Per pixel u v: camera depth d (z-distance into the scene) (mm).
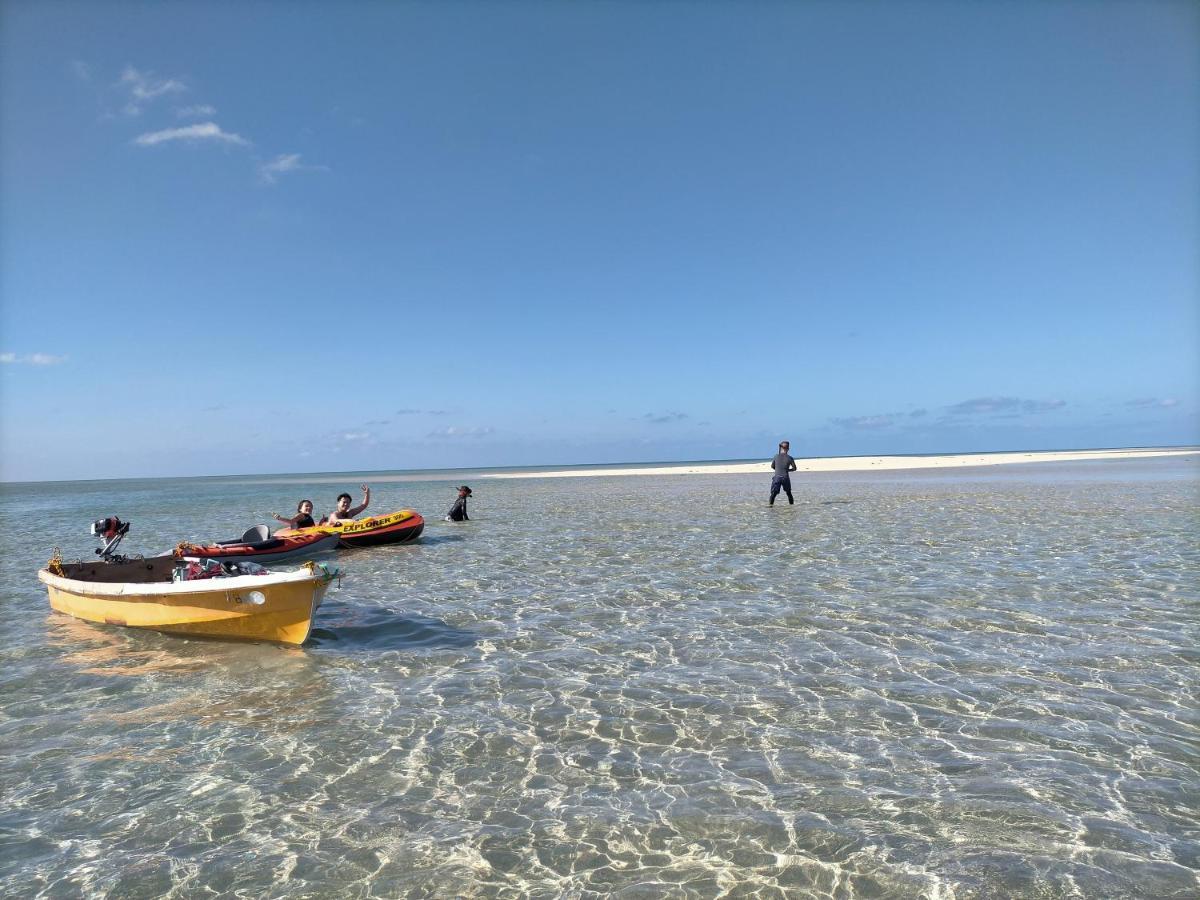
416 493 49844
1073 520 19656
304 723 6770
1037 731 6117
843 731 6223
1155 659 7836
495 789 5402
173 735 6586
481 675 7984
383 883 4312
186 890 4309
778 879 4234
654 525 21875
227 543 15297
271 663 8656
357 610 11195
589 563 15016
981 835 4617
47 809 5312
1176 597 10523
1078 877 4172
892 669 7738
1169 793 5078
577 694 7297
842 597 11070
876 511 23969
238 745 6324
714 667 7980
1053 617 9594
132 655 9133
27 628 10641
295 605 9016
